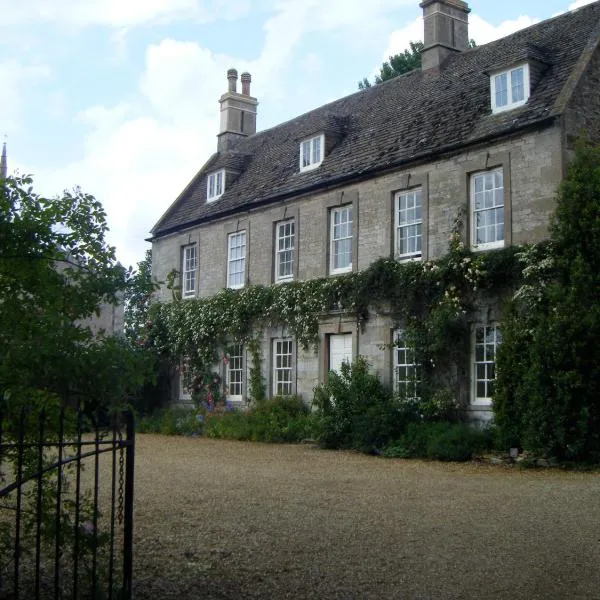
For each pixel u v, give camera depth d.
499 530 7.01
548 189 13.93
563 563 5.86
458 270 14.95
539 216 14.03
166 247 25.23
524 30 18.58
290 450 15.09
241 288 21.30
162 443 16.73
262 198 20.73
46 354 4.38
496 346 14.33
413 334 15.55
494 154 14.98
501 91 15.76
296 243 19.67
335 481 10.33
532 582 5.39
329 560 5.98
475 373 14.87
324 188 18.89
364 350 17.11
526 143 14.42
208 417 19.70
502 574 5.57
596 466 11.66
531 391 12.30
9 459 5.23
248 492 9.27
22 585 5.23
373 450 14.38
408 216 16.88
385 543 6.51
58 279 5.07
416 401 15.19
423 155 16.23
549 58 15.74
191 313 22.58
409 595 5.12
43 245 4.96
